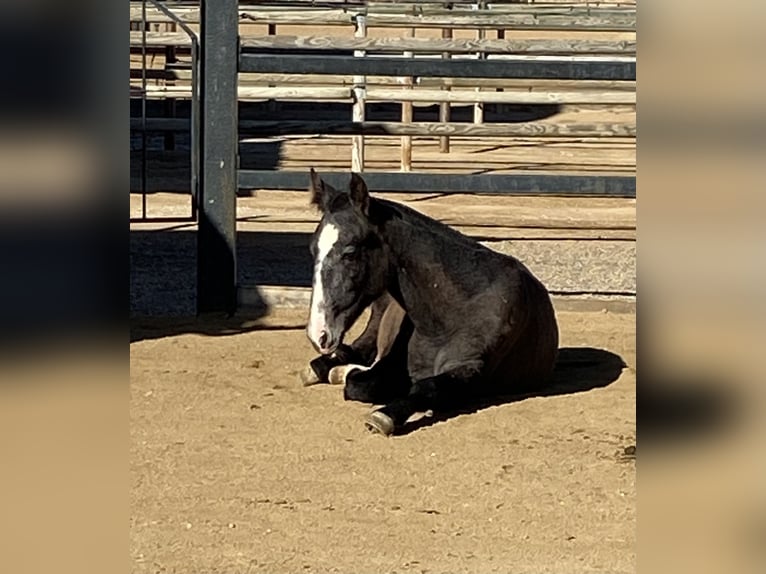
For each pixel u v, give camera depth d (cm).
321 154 1778
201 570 480
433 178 927
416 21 1585
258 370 781
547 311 748
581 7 1884
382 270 674
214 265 927
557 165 1708
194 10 1723
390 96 1459
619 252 1187
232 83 919
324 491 575
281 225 1299
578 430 672
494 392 729
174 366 784
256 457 619
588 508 559
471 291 702
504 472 604
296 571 481
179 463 606
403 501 564
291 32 2708
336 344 657
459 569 486
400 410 657
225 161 920
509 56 1828
